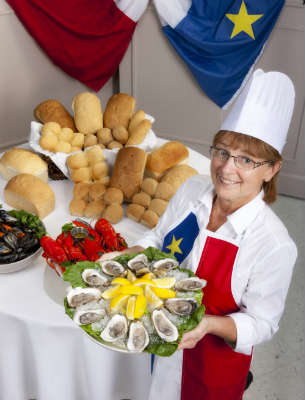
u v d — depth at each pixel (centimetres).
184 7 378
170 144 246
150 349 119
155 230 174
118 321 123
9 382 183
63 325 160
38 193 217
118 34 408
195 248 147
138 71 441
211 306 147
